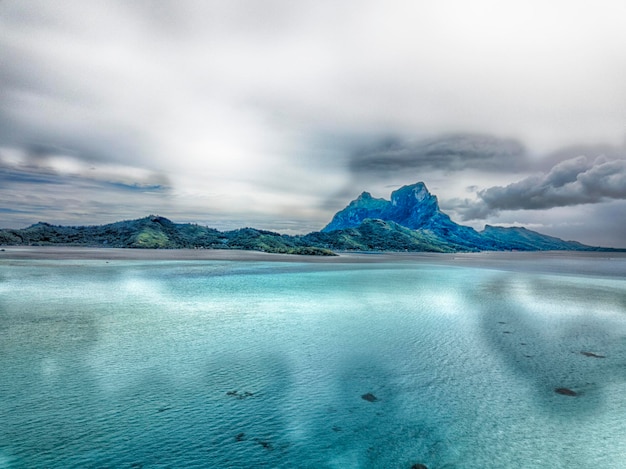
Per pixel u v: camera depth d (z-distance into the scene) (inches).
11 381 719.1
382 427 570.9
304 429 563.8
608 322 1249.4
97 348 923.4
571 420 593.0
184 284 2223.2
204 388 696.4
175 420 582.9
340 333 1082.1
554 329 1150.3
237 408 623.2
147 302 1578.5
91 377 741.9
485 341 1013.2
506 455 503.2
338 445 524.1
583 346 974.4
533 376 767.1
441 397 671.1
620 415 608.7
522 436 547.2
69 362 823.7
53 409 611.5
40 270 2994.6
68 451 501.4
